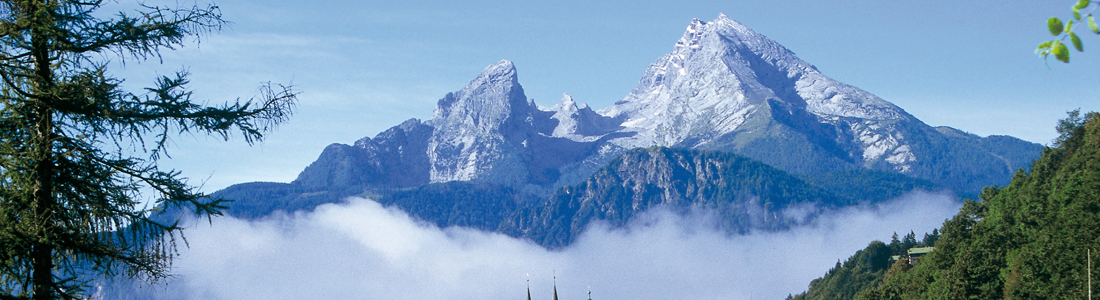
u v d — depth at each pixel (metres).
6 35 38.81
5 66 38.88
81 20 40.22
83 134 40.62
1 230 37.50
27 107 39.25
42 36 39.41
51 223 39.09
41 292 39.28
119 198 40.34
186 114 40.59
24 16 38.97
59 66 40.03
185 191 41.34
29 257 39.16
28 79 39.78
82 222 40.19
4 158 38.50
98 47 40.69
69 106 39.53
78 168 40.03
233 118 41.31
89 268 40.59
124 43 40.81
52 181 39.81
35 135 39.16
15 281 38.81
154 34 40.81
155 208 40.94
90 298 40.59
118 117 39.97
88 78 39.84
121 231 40.69
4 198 38.47
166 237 41.31
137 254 40.78
